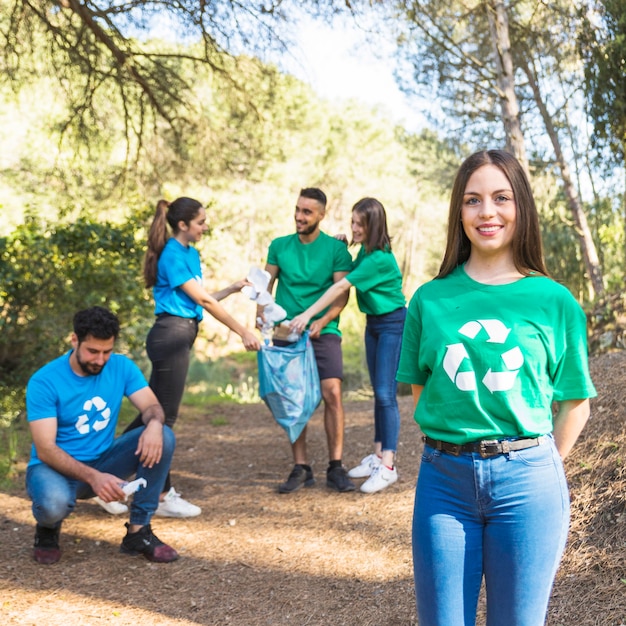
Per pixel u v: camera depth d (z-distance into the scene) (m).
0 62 7.96
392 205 33.25
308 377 4.52
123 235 7.45
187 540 3.92
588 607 2.75
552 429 2.00
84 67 8.13
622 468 3.48
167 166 9.29
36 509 3.44
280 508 4.36
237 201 18.25
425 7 7.80
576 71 11.47
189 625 3.00
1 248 7.04
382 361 4.56
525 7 11.38
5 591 3.23
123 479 3.76
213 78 8.51
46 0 7.22
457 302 1.93
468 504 1.87
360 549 3.66
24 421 6.65
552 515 1.83
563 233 12.23
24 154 11.94
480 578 1.91
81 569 3.52
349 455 5.47
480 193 1.93
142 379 3.81
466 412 1.87
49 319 7.34
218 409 8.17
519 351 1.84
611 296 6.97
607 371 4.63
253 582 3.39
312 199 4.64
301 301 4.72
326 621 3.01
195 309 4.28
